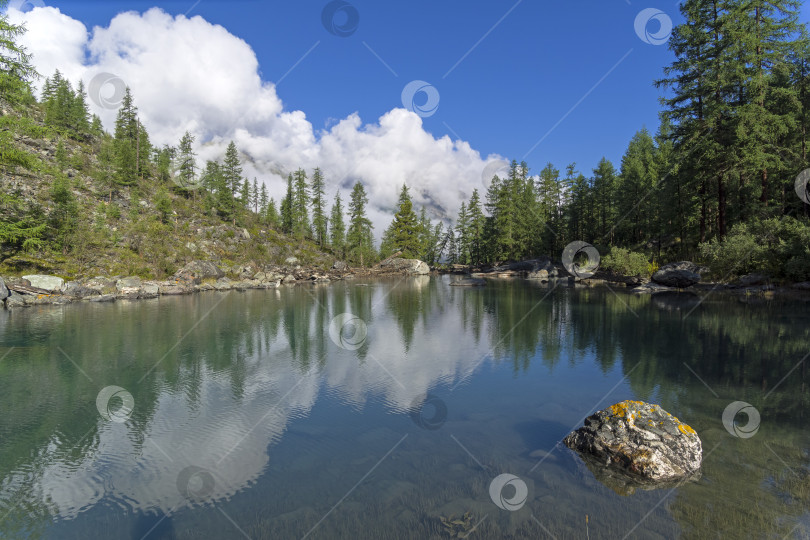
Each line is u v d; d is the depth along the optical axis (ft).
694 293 91.30
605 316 68.18
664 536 15.15
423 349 49.88
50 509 18.52
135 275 138.21
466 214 303.27
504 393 33.19
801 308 63.93
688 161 98.53
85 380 38.37
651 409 22.82
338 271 237.86
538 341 52.19
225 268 181.68
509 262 231.71
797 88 92.73
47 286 105.70
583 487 18.90
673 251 129.80
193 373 40.40
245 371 41.04
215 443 25.07
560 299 97.04
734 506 16.85
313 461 22.48
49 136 73.97
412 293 128.98
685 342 46.68
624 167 182.50
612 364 39.88
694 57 96.53
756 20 88.99
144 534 16.62
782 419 25.29
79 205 177.88
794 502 16.93
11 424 28.19
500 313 78.38
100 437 26.14
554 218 223.71
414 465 21.75
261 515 17.61
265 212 310.65
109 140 264.52
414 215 262.67
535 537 15.39
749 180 94.07
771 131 84.58
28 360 45.65
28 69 67.46
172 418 29.12
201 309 90.33
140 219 177.99
